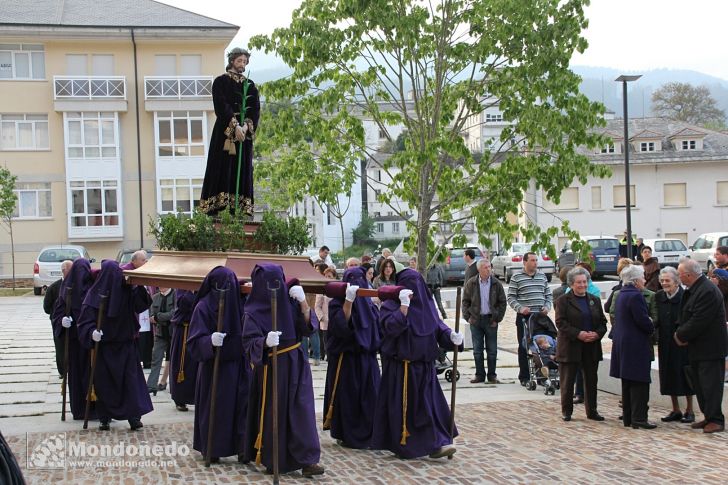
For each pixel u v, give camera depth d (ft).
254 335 24.94
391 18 49.65
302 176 52.42
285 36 50.88
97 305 32.04
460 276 109.09
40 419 35.27
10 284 129.80
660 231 156.87
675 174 156.66
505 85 50.34
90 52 131.85
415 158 49.34
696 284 32.65
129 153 133.49
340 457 28.50
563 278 43.42
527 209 152.15
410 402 27.53
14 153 130.41
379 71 52.54
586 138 49.47
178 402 36.65
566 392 35.22
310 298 50.11
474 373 48.32
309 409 25.62
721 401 32.81
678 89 257.96
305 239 32.30
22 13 132.57
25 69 130.72
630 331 33.35
